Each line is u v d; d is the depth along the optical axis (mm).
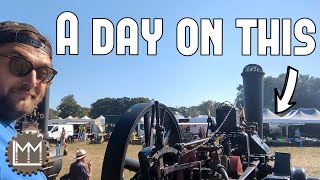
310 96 73062
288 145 27391
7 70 1285
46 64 1389
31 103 1371
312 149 24125
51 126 34531
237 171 5637
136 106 4230
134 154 18797
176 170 4285
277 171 5992
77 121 44188
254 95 8578
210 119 7008
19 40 1305
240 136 6836
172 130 5137
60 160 8656
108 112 82125
